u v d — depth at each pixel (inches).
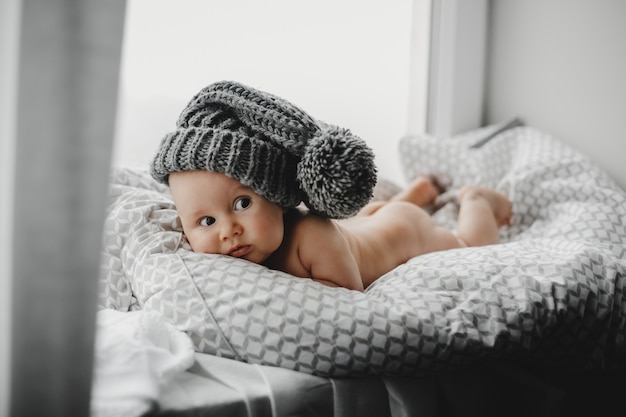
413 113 68.4
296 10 57.6
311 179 33.4
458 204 56.7
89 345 20.9
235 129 35.1
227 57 55.0
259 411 27.0
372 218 46.7
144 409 23.7
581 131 59.7
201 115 35.7
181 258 33.6
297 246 36.7
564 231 46.7
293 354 29.4
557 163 54.5
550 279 34.4
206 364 29.0
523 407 33.4
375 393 30.0
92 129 19.8
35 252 20.1
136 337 27.6
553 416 32.3
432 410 31.0
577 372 35.6
